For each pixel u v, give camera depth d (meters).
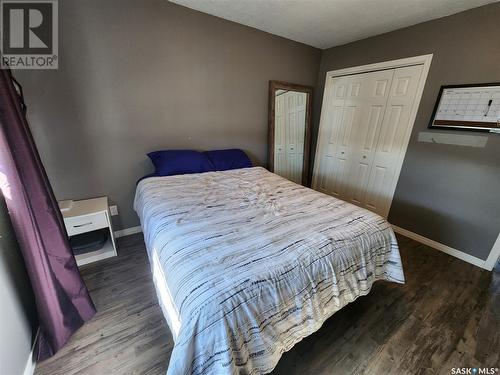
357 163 3.18
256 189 2.05
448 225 2.36
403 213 2.74
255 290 0.94
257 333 0.93
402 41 2.50
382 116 2.80
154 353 1.26
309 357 1.28
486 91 1.97
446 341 1.39
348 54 3.06
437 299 1.73
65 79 1.86
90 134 2.06
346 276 1.28
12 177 0.98
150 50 2.15
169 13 2.15
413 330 1.46
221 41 2.51
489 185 2.05
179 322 0.91
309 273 1.11
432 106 2.34
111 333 1.37
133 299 1.63
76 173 2.08
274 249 1.17
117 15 1.93
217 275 0.97
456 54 2.12
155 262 1.28
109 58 1.98
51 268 1.22
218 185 2.12
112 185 2.28
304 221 1.49
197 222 1.42
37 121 1.83
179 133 2.54
